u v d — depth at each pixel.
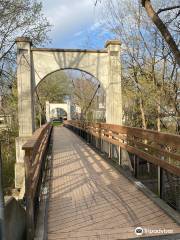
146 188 4.94
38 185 4.34
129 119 12.42
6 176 11.56
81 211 4.04
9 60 13.04
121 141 6.82
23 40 9.91
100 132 9.38
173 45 3.46
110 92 10.38
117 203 4.32
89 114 20.41
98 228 3.47
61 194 4.86
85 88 22.59
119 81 10.38
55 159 8.34
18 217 3.06
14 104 14.87
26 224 3.15
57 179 5.88
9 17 12.30
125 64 10.28
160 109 9.64
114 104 10.41
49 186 5.35
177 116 8.34
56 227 3.53
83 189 5.11
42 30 14.19
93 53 10.58
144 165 5.82
